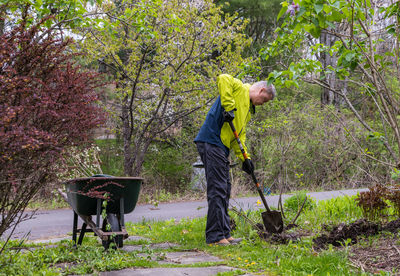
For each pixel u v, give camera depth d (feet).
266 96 15.19
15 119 8.44
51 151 8.48
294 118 39.60
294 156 36.45
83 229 13.71
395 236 13.17
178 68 31.27
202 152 14.56
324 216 18.24
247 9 48.49
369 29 13.14
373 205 15.43
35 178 9.16
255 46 51.01
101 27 18.39
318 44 15.01
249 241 14.10
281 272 9.71
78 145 9.41
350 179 34.37
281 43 14.02
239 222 16.67
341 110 40.91
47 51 9.09
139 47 30.45
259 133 38.99
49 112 8.45
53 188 10.23
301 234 14.98
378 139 12.64
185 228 18.37
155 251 13.34
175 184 44.34
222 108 14.57
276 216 14.64
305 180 38.60
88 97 9.32
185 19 30.83
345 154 35.58
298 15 10.44
